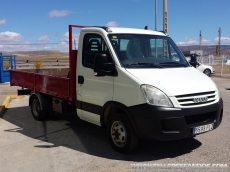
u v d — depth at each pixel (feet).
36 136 21.04
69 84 20.18
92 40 18.42
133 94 15.31
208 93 16.07
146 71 16.29
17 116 27.94
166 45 19.62
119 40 17.56
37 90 24.90
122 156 16.58
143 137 15.24
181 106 14.79
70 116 27.43
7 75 60.80
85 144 18.99
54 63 116.16
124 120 16.08
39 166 15.43
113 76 16.53
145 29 21.08
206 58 122.31
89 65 18.42
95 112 18.20
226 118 25.70
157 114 14.44
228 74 82.69
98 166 15.24
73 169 14.94
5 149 18.19
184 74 17.01
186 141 19.13
